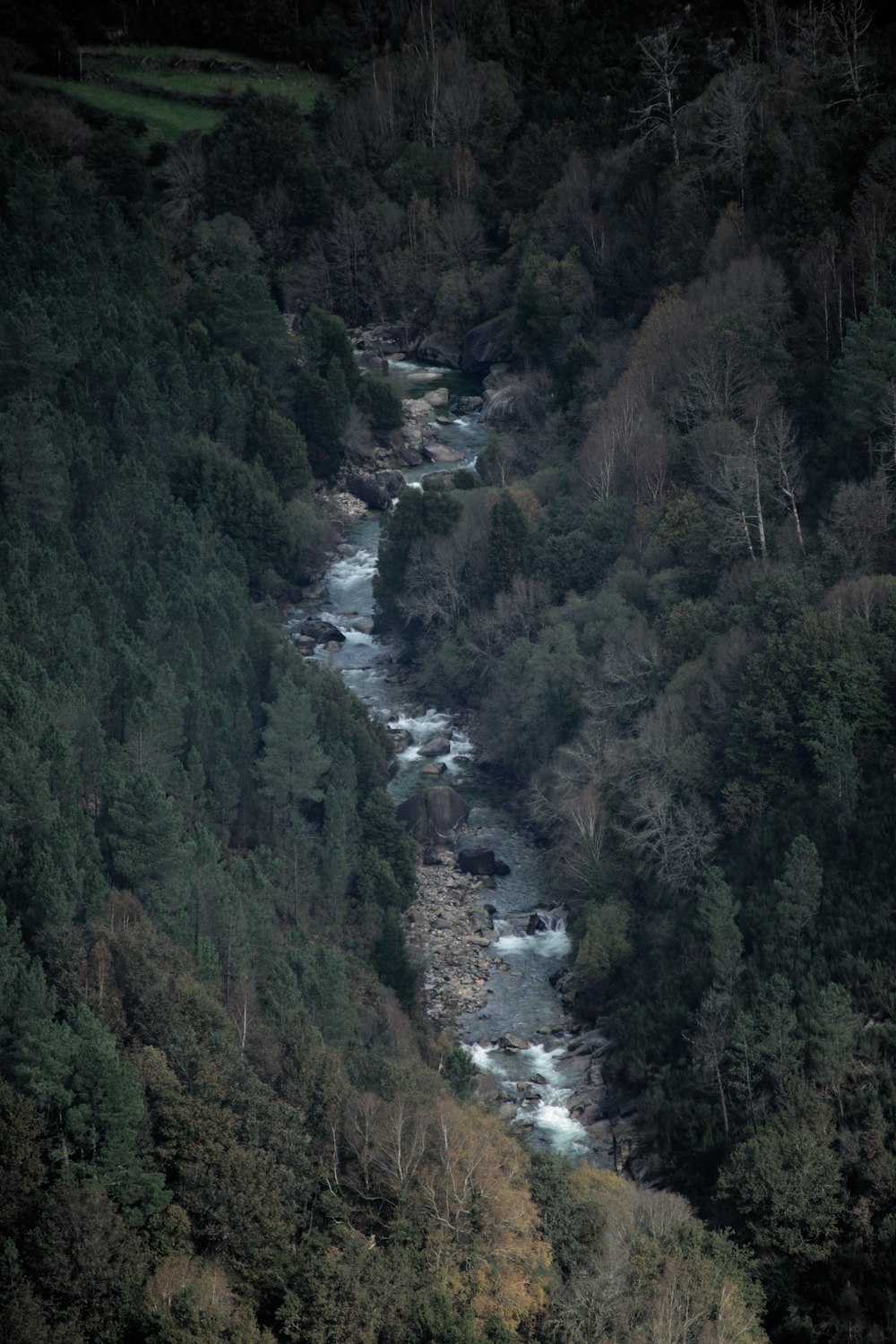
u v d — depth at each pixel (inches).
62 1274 3597.4
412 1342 3622.0
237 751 5792.3
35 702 5221.5
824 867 5017.2
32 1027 3991.1
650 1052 4776.1
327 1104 4124.0
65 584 6417.3
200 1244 3850.9
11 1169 3732.8
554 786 5846.5
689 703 5659.5
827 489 6515.8
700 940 5002.5
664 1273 3865.7
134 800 4822.8
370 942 5319.9
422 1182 3892.7
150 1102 4008.4
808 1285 4148.6
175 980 4318.4
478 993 5295.3
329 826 5546.3
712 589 6333.7
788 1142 4254.4
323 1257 3764.8
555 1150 4621.1
